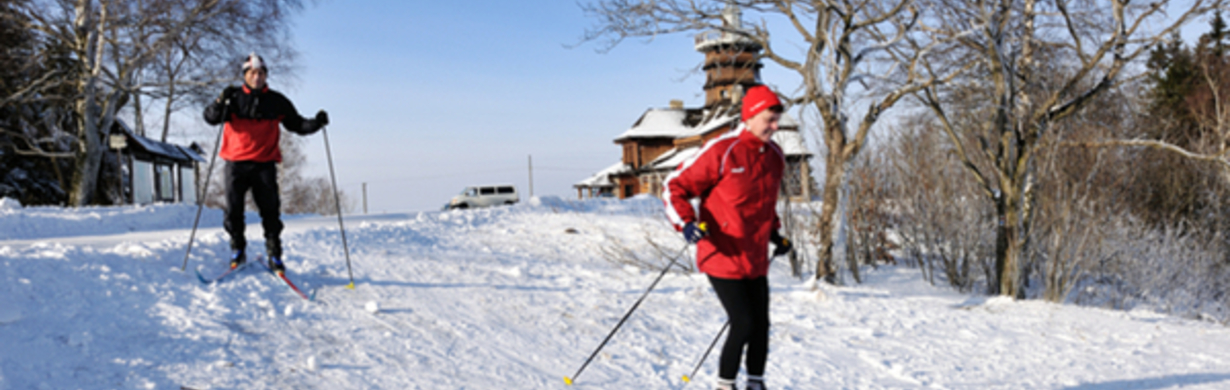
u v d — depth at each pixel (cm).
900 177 1234
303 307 502
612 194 5572
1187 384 480
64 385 318
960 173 1224
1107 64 1051
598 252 1120
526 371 429
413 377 389
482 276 705
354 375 380
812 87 932
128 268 509
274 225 566
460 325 510
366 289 580
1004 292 1018
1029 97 1038
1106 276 1288
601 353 490
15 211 1125
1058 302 972
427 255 841
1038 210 1079
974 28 920
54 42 2194
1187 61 1997
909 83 912
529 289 661
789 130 1135
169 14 1981
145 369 348
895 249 1334
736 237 345
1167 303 1159
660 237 1318
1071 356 573
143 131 3064
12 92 2148
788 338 578
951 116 1196
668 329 581
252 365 374
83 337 370
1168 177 1448
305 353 406
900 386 463
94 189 2227
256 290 525
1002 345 609
